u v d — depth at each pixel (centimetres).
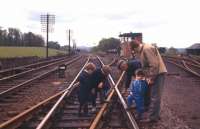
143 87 966
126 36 3738
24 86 1744
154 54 950
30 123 928
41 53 8081
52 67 3366
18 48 9319
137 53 990
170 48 8919
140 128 887
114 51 7994
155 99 967
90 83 1036
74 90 1504
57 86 1814
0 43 13138
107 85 1083
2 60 2845
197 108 1191
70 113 1064
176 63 3494
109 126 903
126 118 949
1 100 1345
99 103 1200
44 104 1138
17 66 3088
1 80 1920
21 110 1141
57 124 914
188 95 1493
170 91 1606
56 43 16062
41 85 1859
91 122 923
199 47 6538
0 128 765
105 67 1051
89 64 1051
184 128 896
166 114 1067
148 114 1043
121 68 1291
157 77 966
